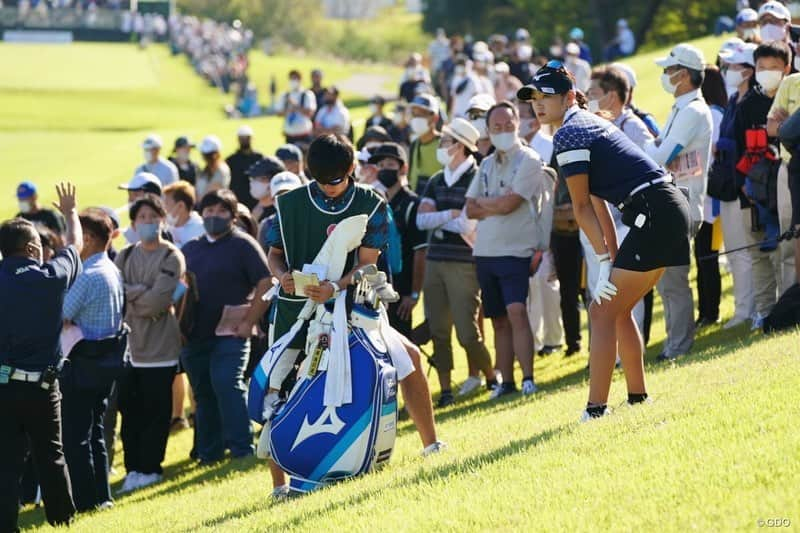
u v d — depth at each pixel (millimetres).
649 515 7512
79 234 13328
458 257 17609
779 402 9531
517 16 116312
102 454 15109
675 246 10656
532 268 16844
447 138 17594
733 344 15086
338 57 180750
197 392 17031
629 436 9609
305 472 10914
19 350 12602
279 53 178000
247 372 18219
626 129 15922
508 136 16422
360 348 10898
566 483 8594
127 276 16609
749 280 17469
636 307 16812
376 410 10797
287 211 11008
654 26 103250
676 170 15008
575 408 12844
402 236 17922
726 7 101312
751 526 7016
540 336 19891
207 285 16609
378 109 35594
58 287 12805
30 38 147375
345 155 10828
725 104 18359
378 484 10070
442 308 17875
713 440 8844
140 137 55938
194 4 183375
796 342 12789
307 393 10859
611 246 11047
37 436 12906
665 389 12086
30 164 50562
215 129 56562
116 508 14562
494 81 43438
